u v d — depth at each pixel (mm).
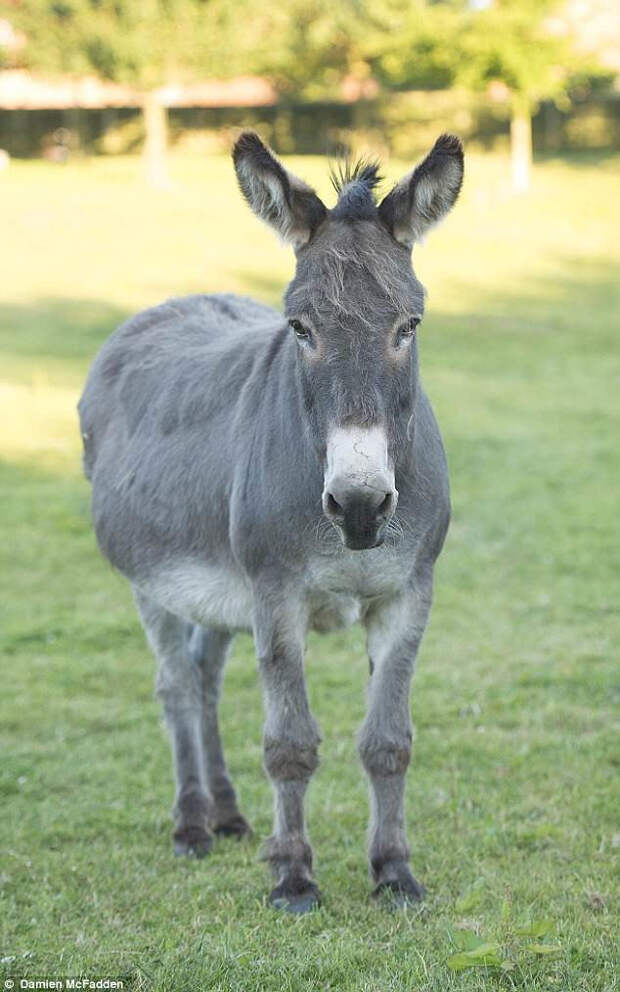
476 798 9047
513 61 62875
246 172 6820
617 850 8055
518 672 12219
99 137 89562
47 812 9031
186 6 67062
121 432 9539
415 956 6504
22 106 84562
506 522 18047
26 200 60906
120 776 9758
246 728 10961
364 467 6031
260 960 6527
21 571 16094
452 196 6754
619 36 80812
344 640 13695
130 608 14703
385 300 6363
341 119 87188
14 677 12312
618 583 15266
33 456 22391
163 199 62312
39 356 32156
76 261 48000
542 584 15352
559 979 6223
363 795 9273
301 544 7098
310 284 6445
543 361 32688
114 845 8477
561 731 10594
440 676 12109
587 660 12602
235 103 83562
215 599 8250
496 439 23391
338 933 6902
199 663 9172
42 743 10547
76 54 68062
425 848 8156
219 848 8516
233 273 45875
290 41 73500
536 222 56125
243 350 8500
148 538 8789
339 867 7918
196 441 8430
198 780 8727
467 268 47531
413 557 7242
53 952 6762
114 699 11766
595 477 20641
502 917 6594
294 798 7391
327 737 10617
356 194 6797
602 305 41188
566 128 83188
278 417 7273
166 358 9461
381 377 6281
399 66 66938
